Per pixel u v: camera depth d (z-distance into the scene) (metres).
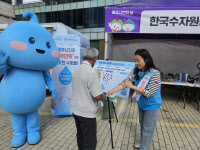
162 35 6.36
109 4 16.03
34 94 2.15
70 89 3.42
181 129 3.13
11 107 2.07
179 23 3.33
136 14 3.49
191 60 6.59
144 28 3.51
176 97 5.89
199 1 3.94
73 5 17.38
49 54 2.22
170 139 2.73
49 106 4.44
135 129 3.06
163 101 5.27
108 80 2.89
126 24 3.58
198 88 4.81
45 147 2.40
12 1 19.48
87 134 1.69
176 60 6.75
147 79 1.80
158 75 1.82
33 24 2.19
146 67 1.87
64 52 3.29
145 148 1.99
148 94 1.77
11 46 1.91
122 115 3.83
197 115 3.96
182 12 3.29
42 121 3.35
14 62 1.97
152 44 6.89
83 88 1.61
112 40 6.50
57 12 18.22
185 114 4.02
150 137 1.98
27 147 2.39
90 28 17.11
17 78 2.06
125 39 7.04
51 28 4.51
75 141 2.59
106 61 3.03
